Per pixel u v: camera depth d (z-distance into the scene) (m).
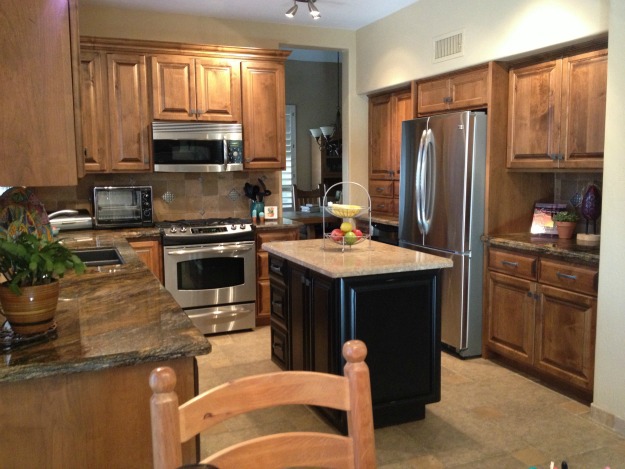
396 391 2.87
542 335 3.33
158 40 4.73
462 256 3.78
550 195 3.97
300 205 7.14
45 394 1.44
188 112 4.54
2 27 1.51
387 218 5.02
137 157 4.46
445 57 4.15
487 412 3.04
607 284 2.80
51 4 1.55
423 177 4.10
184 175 4.95
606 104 2.75
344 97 5.54
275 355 3.69
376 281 2.78
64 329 1.67
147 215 4.49
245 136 4.75
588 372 3.03
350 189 5.53
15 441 1.42
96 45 4.25
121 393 1.50
